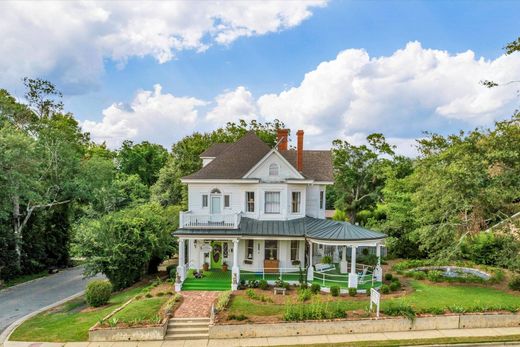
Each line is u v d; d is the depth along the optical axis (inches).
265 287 952.3
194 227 1050.7
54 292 1211.9
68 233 1694.1
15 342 701.9
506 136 926.4
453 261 1208.8
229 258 1137.4
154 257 1264.8
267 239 1048.2
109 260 1052.5
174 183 1875.0
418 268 1218.0
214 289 959.6
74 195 1670.8
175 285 949.2
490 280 1003.9
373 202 2319.1
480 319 737.0
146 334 692.1
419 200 1083.9
